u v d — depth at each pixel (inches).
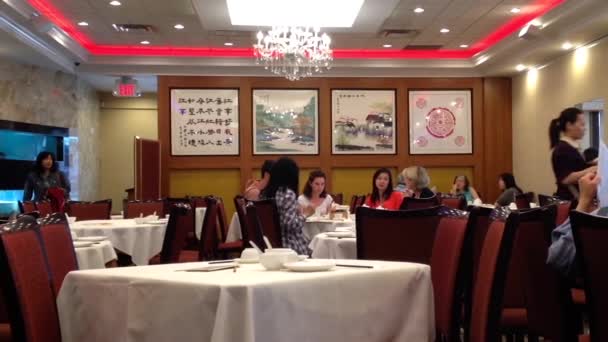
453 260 96.7
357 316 79.1
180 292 71.6
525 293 105.2
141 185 403.2
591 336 76.3
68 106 430.3
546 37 327.6
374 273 81.7
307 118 440.5
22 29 322.7
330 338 76.3
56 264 100.4
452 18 343.3
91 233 208.5
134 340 75.5
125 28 362.0
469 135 449.1
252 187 256.4
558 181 170.4
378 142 443.8
